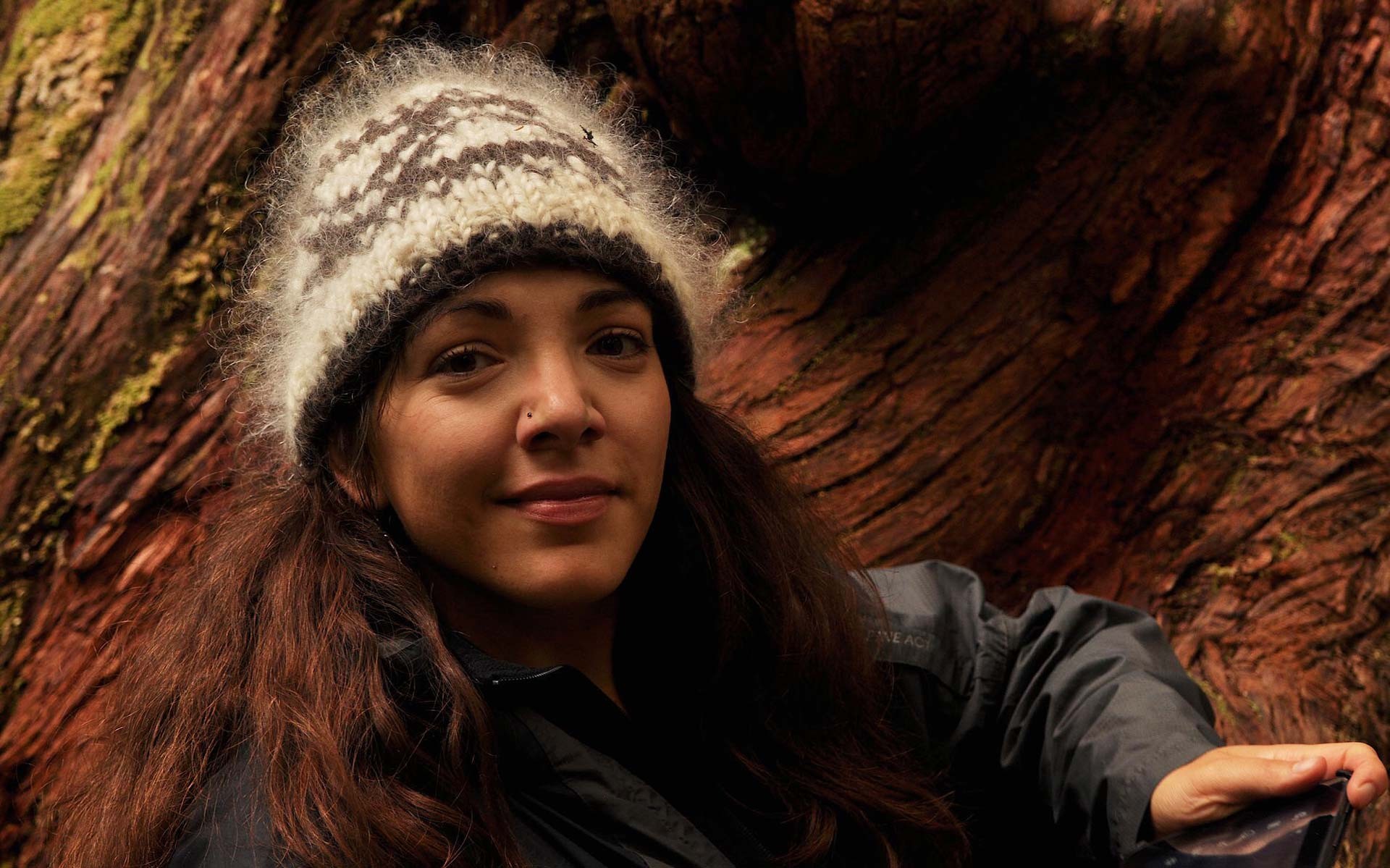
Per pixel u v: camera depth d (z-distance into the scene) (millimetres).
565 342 1188
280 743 1198
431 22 2146
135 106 2213
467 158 1188
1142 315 2016
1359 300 1971
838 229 2137
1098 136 1992
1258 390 1991
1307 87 1990
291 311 1296
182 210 2115
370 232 1188
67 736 1965
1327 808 1114
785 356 2057
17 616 2018
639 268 1231
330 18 2141
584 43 2139
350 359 1203
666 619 1438
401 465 1212
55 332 2090
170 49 2209
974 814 1545
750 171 2119
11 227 2191
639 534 1257
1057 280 2006
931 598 1582
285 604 1283
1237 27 1903
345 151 1274
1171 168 1983
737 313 1938
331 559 1294
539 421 1152
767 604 1465
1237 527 1930
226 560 1406
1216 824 1193
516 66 1524
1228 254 2045
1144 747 1315
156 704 1340
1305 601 1851
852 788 1393
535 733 1229
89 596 2020
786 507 1549
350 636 1247
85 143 2250
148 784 1266
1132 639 1496
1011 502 1967
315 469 1328
